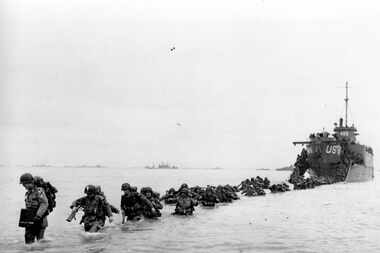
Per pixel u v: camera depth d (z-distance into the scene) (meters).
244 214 21.91
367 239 14.31
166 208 24.72
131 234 14.80
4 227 16.61
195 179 100.38
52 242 13.10
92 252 11.50
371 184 65.56
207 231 15.67
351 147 74.44
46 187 13.73
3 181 66.38
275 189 45.69
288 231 15.92
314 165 70.50
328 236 14.88
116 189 49.09
